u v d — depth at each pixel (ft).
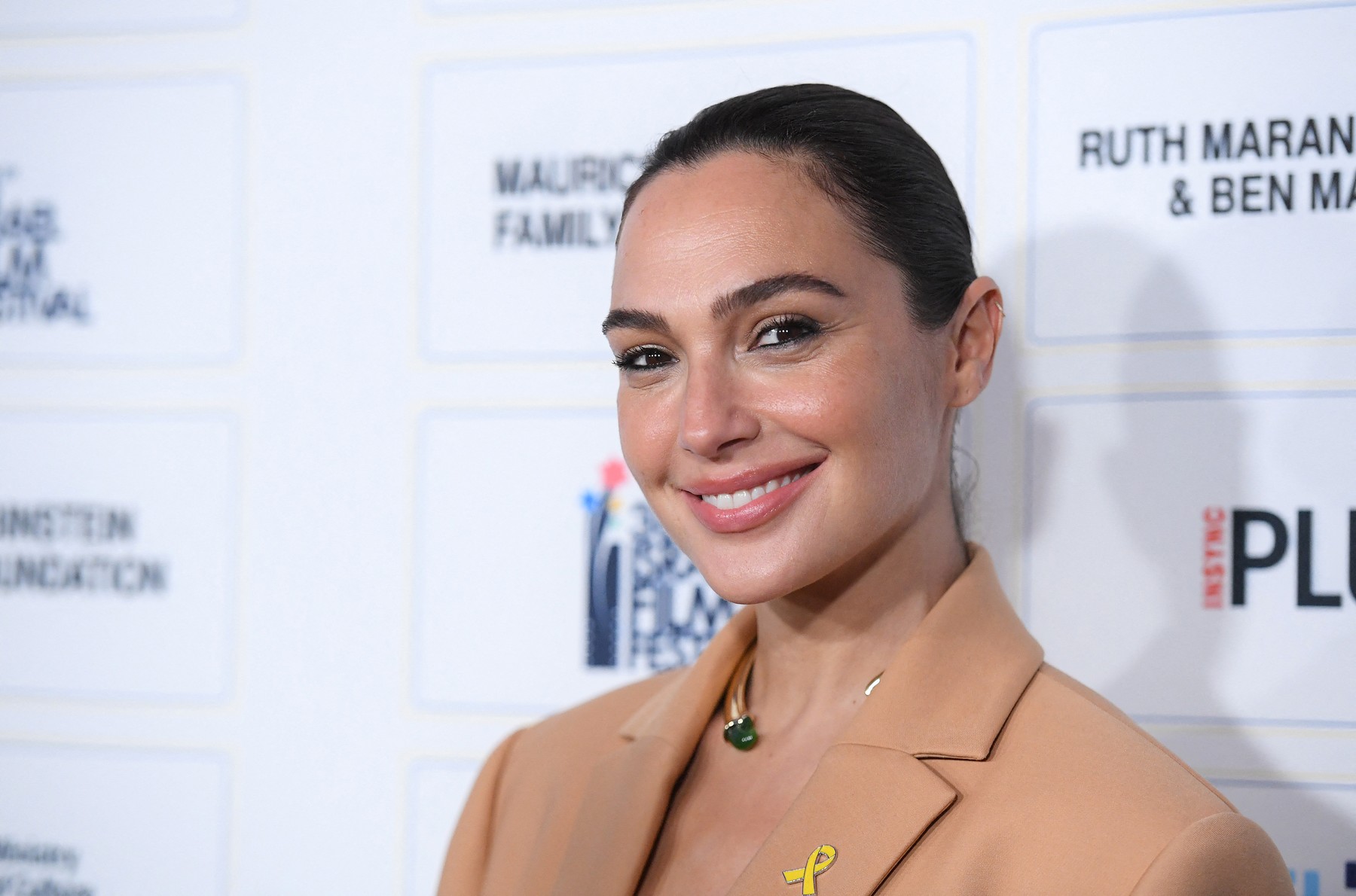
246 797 8.64
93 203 9.00
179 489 8.82
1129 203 7.44
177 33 8.90
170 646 8.79
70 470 8.96
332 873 8.50
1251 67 7.28
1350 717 7.07
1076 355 7.50
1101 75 7.50
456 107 8.50
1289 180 7.22
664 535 8.16
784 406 4.49
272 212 8.75
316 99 8.71
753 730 5.13
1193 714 7.27
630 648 8.18
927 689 4.64
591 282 8.30
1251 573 7.22
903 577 4.94
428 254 8.52
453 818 8.35
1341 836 7.06
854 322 4.56
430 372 8.48
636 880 4.91
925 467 4.83
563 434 8.30
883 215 4.71
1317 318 7.16
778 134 4.72
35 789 8.93
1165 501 7.34
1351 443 7.11
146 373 8.89
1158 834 3.89
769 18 8.03
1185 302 7.34
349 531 8.55
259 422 8.73
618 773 5.28
